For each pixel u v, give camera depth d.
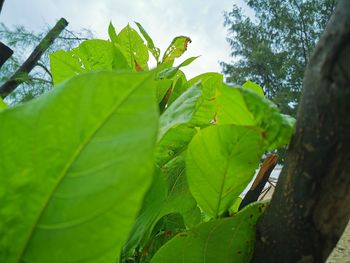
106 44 0.77
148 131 0.24
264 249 0.40
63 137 0.25
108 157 0.24
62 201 0.25
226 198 0.45
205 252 0.41
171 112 0.46
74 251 0.26
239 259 0.41
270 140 0.37
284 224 0.37
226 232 0.41
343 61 0.30
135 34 0.82
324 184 0.34
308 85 0.33
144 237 0.49
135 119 0.24
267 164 0.52
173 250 0.41
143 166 0.23
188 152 0.43
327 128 0.32
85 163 0.25
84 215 0.25
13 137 0.26
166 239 0.52
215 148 0.41
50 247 0.26
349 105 0.30
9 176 0.26
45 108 0.25
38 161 0.26
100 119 0.25
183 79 0.79
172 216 0.56
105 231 0.25
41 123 0.26
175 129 0.53
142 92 0.24
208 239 0.41
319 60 0.32
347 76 0.30
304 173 0.34
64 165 0.25
